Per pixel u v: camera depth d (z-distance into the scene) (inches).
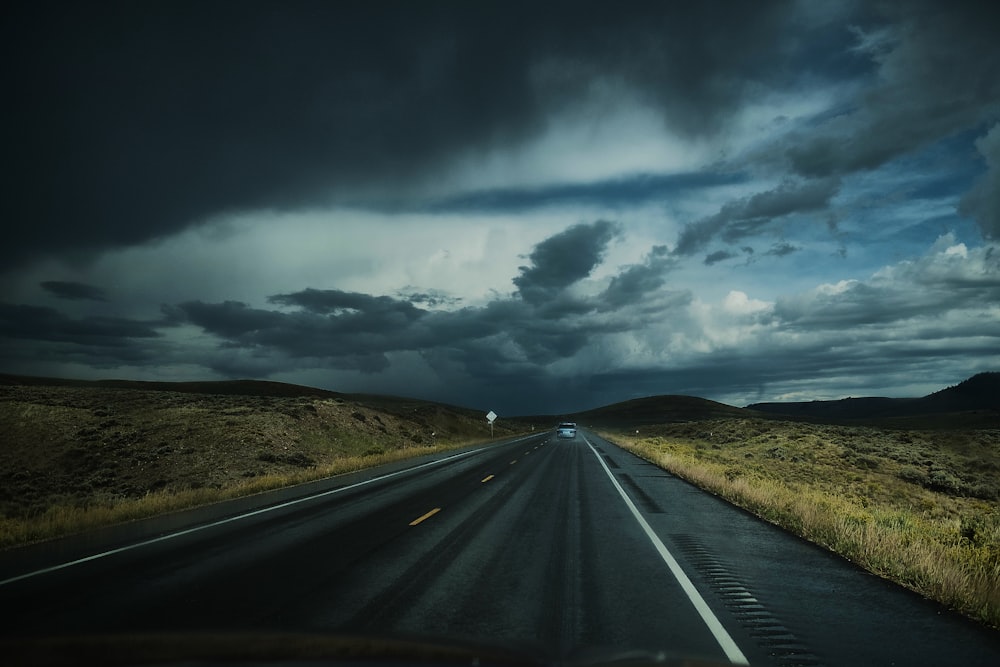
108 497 939.3
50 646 120.6
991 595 255.8
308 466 1342.3
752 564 346.6
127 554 373.1
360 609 250.7
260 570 325.4
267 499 666.8
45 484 1105.4
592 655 119.3
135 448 1344.7
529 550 382.6
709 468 941.2
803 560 359.3
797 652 205.6
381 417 2427.4
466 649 118.7
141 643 122.8
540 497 663.1
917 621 243.0
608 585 296.0
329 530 458.6
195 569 328.5
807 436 1945.1
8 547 403.5
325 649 116.9
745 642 214.7
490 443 2276.1
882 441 2005.4
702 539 422.6
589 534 440.8
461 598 269.6
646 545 400.2
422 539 420.5
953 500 1080.8
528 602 264.1
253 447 1430.9
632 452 1572.3
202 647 119.0
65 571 325.4
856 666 193.8
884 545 360.2
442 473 977.5
